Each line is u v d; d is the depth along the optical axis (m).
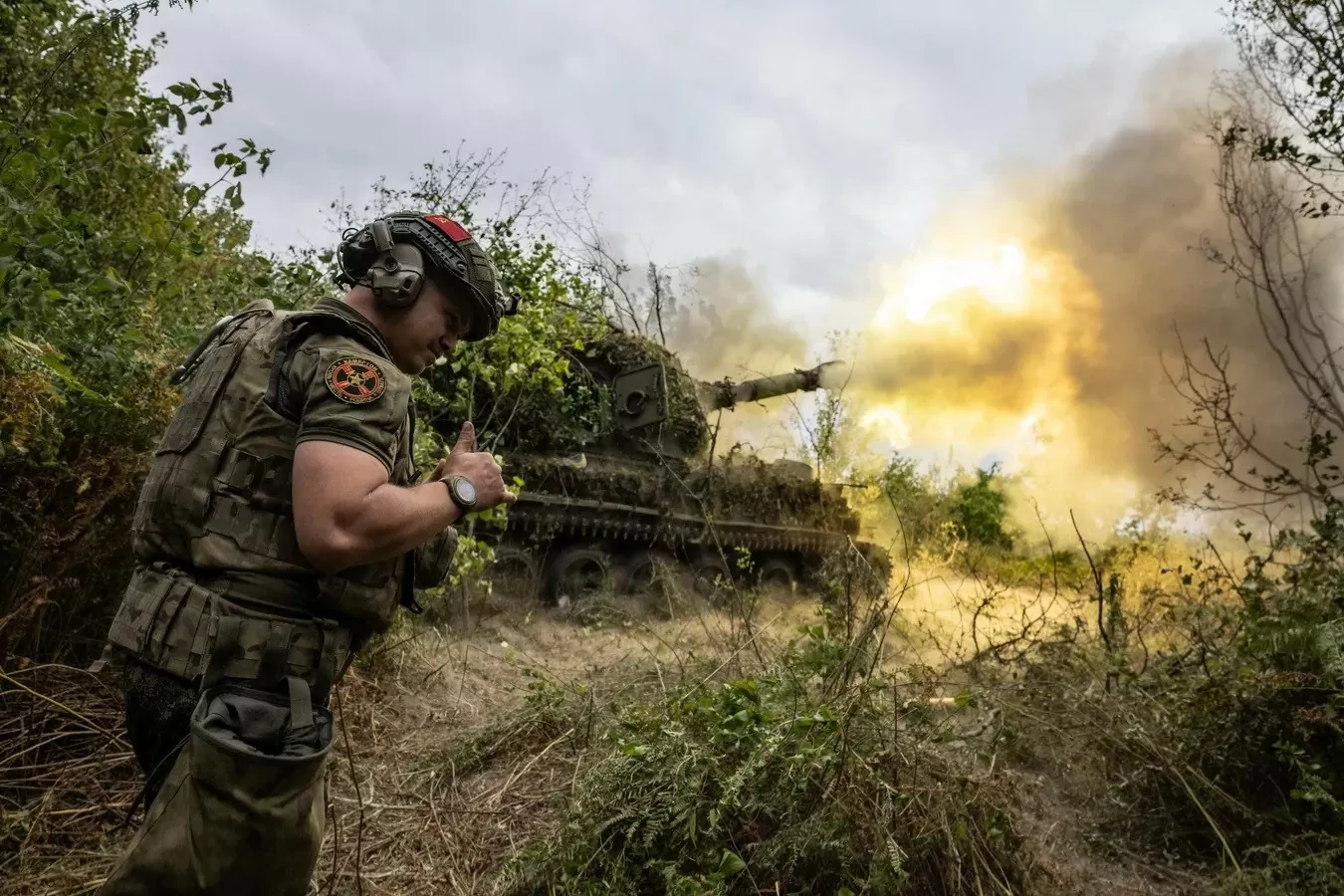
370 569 2.08
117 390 4.28
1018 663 5.37
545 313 8.41
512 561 9.83
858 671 3.71
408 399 2.05
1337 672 3.67
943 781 3.26
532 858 3.23
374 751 4.57
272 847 1.86
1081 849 3.77
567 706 4.81
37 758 3.73
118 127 4.34
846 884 2.96
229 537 1.96
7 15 5.77
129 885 1.83
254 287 6.86
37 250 3.69
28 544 3.97
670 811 3.12
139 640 1.96
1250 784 3.96
